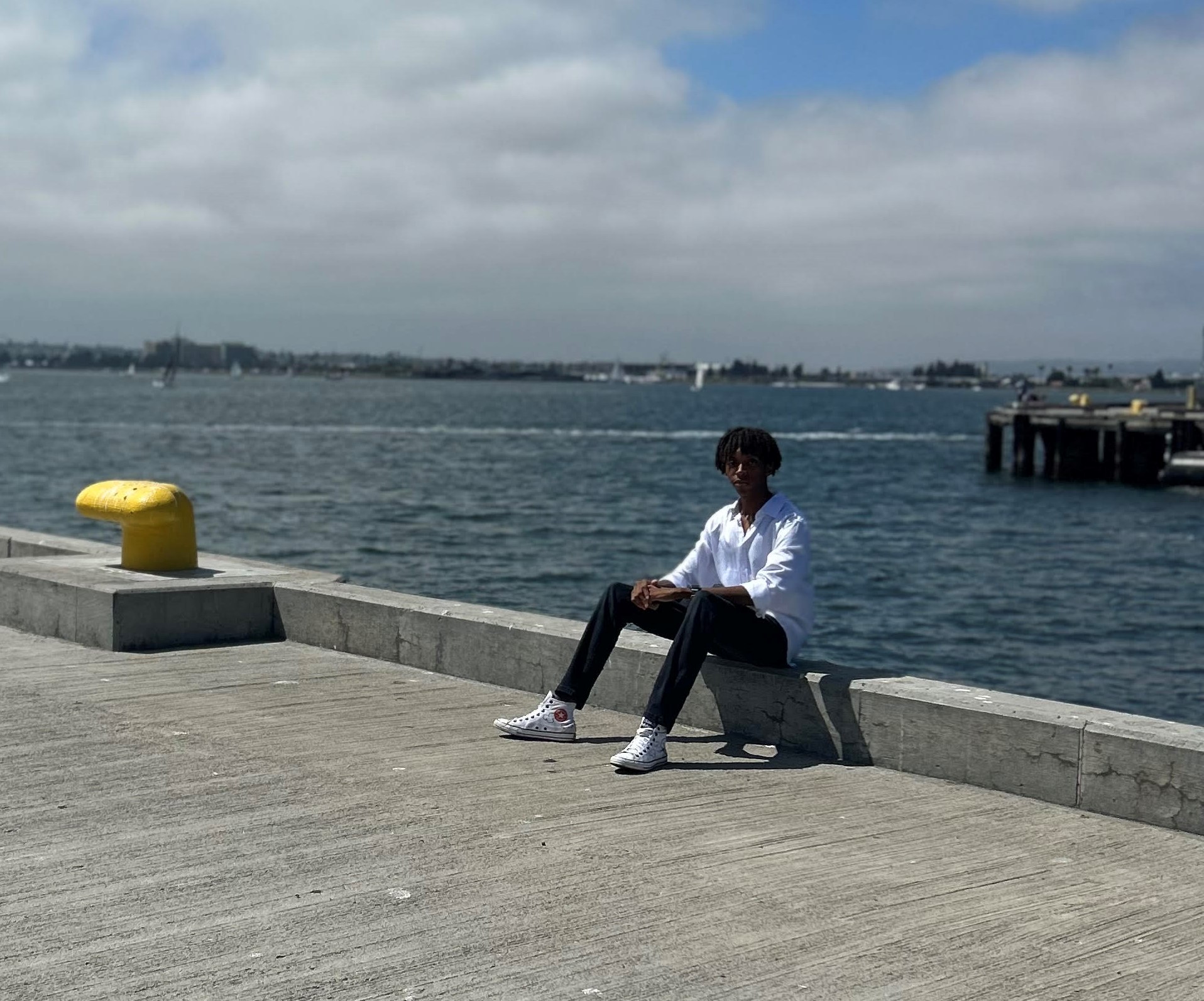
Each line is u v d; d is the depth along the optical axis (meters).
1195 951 3.85
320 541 29.48
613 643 6.19
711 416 122.00
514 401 171.25
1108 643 19.48
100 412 107.88
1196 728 5.18
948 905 4.18
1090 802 5.22
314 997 3.46
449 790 5.34
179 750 5.87
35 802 5.11
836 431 97.06
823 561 28.19
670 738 6.33
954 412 150.50
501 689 7.25
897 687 5.87
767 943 3.86
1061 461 53.59
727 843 4.76
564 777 5.59
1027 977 3.65
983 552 30.33
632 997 3.49
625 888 4.29
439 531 31.67
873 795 5.43
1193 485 49.06
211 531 31.22
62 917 3.98
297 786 5.36
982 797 5.41
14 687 7.07
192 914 4.01
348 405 139.25
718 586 6.29
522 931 3.91
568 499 40.12
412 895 4.19
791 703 6.14
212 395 180.12
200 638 8.31
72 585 8.31
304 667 7.73
